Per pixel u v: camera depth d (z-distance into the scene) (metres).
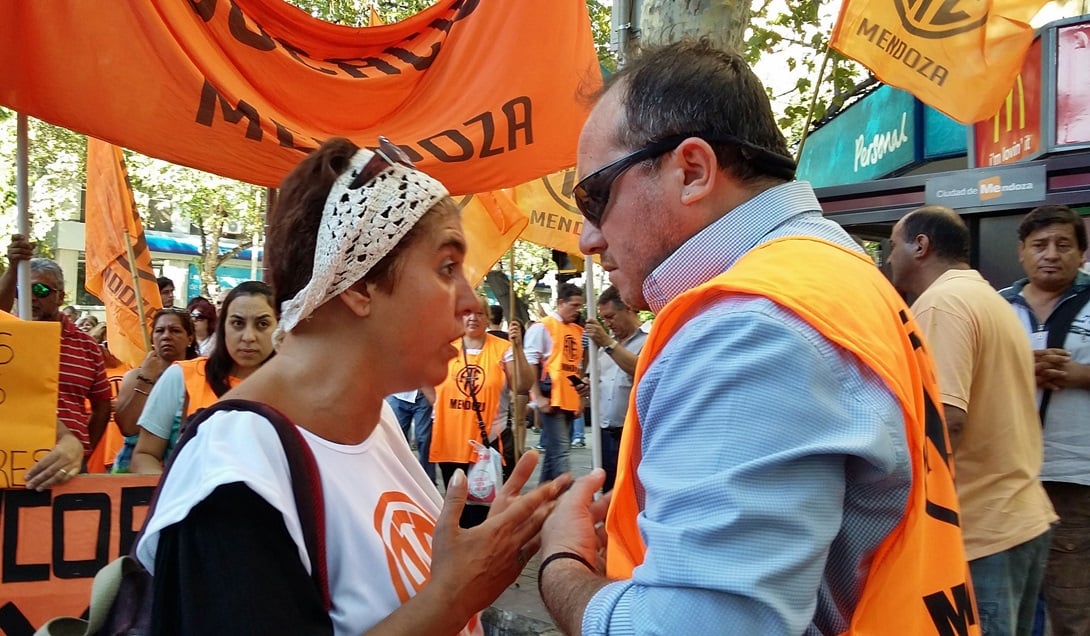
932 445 1.19
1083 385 3.32
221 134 2.89
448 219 1.38
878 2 4.23
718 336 1.03
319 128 3.28
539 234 5.76
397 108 3.48
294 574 1.12
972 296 2.71
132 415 4.13
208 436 1.17
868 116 10.00
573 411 7.34
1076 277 3.59
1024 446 2.75
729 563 0.92
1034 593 2.86
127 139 2.76
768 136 1.26
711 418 0.99
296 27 3.35
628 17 4.74
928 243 3.06
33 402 2.43
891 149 9.23
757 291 1.04
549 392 7.51
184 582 1.08
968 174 5.04
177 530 1.11
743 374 0.99
